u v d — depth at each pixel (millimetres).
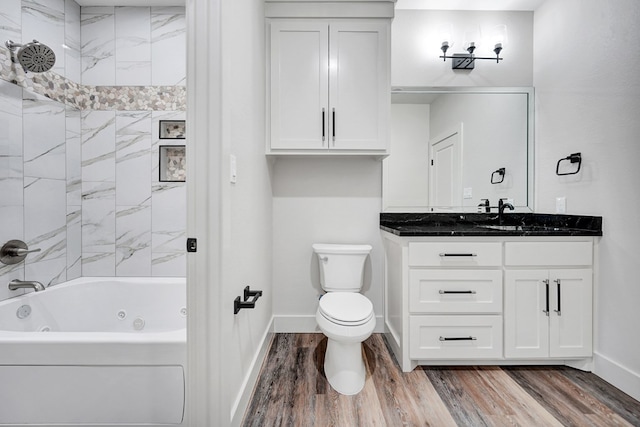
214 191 1092
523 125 2404
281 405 1491
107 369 1191
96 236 2283
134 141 2277
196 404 1110
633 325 1570
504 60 2408
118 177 2281
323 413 1434
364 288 2422
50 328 1908
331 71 2049
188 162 1096
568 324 1779
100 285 2143
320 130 2062
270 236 2297
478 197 2400
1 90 1686
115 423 1194
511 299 1779
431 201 2404
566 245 1772
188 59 1088
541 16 2305
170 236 2305
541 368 1831
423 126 2400
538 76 2336
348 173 2412
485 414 1426
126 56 2262
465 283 1786
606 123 1730
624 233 1619
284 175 2408
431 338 1791
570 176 2006
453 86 2398
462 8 2375
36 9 1896
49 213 1997
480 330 1789
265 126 2055
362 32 2045
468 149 2404
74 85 2189
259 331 1841
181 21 2268
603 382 1685
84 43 2244
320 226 2422
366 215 2414
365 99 2059
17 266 1795
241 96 1405
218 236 1095
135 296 2162
